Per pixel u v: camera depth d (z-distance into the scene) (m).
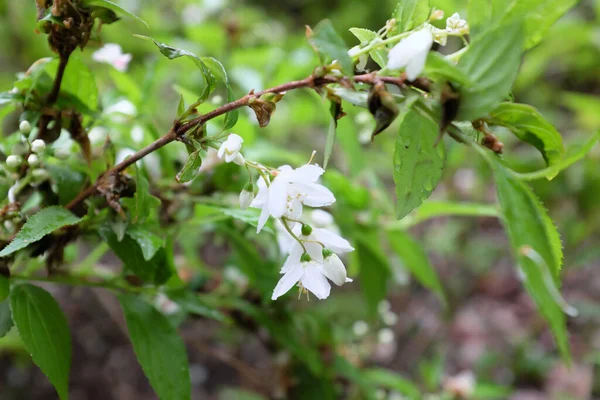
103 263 0.61
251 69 0.50
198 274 0.40
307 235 0.27
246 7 0.87
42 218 0.26
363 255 0.40
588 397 0.66
